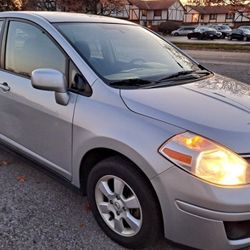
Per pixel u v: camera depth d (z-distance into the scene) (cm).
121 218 278
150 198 253
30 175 396
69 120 297
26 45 358
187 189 234
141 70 331
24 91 343
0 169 407
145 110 263
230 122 254
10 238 292
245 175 235
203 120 252
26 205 339
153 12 7394
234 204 228
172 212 242
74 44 321
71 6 3406
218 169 233
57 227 308
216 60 1967
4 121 380
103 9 3747
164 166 239
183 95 290
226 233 237
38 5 3338
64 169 318
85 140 284
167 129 247
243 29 4578
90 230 304
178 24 6925
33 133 342
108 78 300
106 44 345
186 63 381
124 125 261
